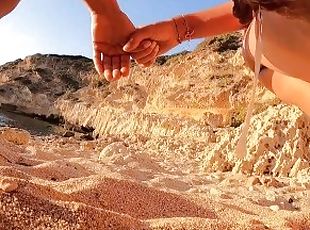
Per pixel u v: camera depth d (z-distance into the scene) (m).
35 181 0.92
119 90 8.08
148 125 5.58
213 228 0.70
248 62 0.57
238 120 5.32
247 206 1.07
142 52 0.65
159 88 7.08
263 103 4.53
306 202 1.30
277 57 0.48
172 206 0.92
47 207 0.64
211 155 2.13
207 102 5.83
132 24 0.65
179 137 4.59
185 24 0.65
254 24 0.49
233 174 1.94
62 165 1.25
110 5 0.64
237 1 0.50
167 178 1.47
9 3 0.54
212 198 1.13
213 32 0.65
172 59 7.79
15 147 1.62
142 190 0.94
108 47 0.66
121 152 2.00
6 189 0.66
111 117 7.16
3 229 0.58
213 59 6.61
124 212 0.85
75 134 5.66
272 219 0.86
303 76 0.48
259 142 2.00
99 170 1.47
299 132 2.01
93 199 0.85
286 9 0.41
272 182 1.63
